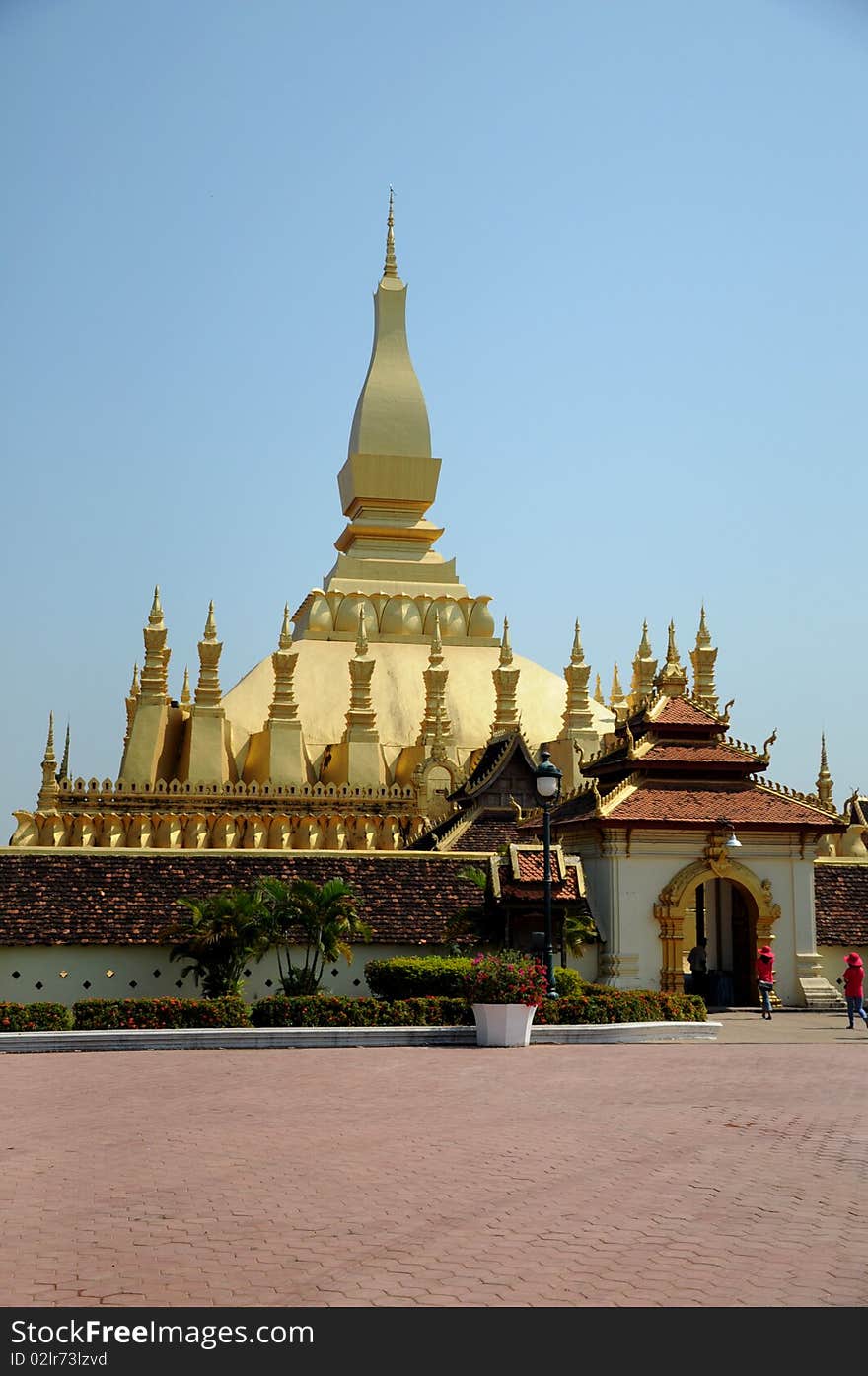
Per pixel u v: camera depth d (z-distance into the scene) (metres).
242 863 39.91
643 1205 15.05
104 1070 26.61
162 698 70.94
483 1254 13.09
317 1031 31.09
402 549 86.19
